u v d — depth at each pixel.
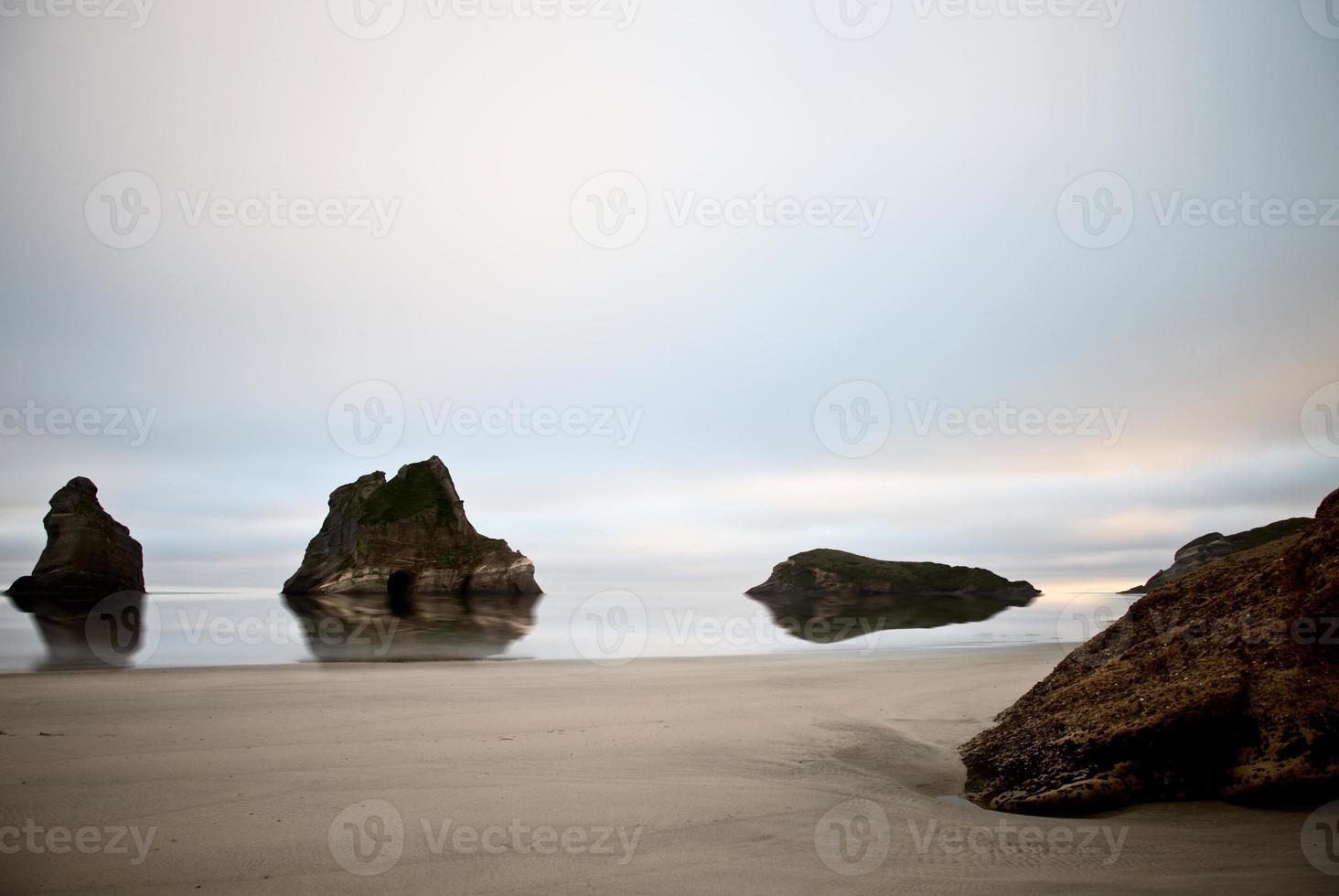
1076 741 8.58
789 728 11.86
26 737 10.45
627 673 17.23
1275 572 9.06
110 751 9.80
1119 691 9.11
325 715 12.20
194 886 6.04
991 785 8.81
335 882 6.14
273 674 16.64
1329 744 7.44
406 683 15.52
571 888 6.11
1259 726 7.82
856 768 9.74
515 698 14.02
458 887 6.09
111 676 16.03
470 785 8.69
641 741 10.90
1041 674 16.83
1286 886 5.98
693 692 14.80
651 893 6.03
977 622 30.94
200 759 9.52
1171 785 7.99
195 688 14.63
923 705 13.63
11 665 18.52
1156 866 6.44
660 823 7.61
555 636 26.80
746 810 8.05
